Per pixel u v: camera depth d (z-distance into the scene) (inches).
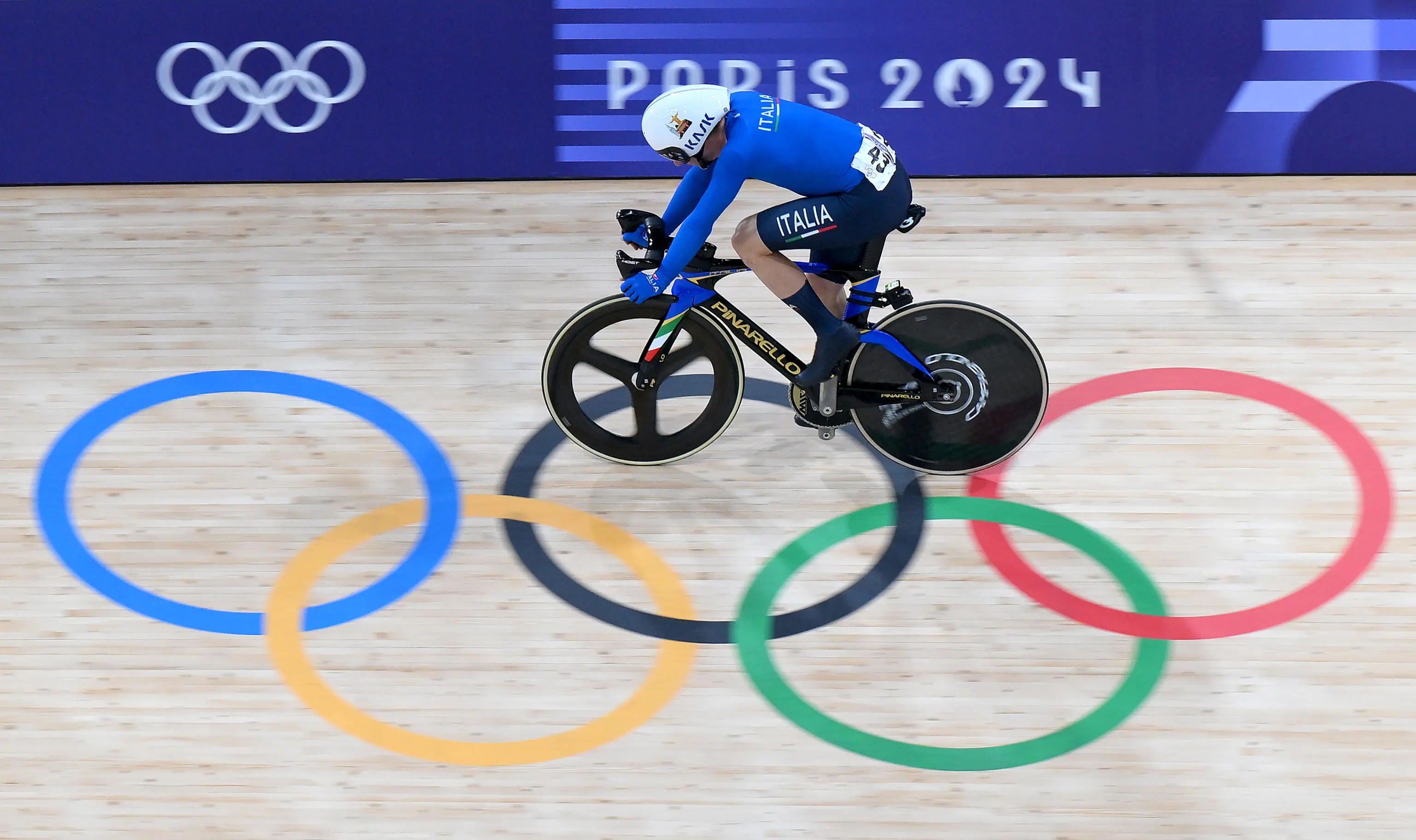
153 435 488.1
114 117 616.1
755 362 529.3
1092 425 495.2
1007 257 575.2
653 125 384.2
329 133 621.6
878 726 388.2
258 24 607.5
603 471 480.4
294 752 380.2
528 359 527.5
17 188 621.3
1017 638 416.8
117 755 378.9
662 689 399.2
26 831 358.3
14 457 476.4
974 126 620.1
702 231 390.3
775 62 611.8
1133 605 427.5
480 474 477.7
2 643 410.3
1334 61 608.7
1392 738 382.3
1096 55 610.9
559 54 612.4
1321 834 358.0
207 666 405.1
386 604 426.9
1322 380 510.9
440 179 628.4
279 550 445.4
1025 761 378.3
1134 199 610.9
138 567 438.0
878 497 470.6
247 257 579.5
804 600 430.0
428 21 608.4
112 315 545.3
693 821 361.4
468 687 399.9
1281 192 614.2
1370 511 457.7
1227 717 390.0
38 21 602.9
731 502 468.8
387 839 356.8
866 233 408.5
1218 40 608.7
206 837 357.7
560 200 616.1
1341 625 418.3
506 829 359.6
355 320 546.0
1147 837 358.3
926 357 453.1
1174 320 541.0
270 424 494.6
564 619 422.9
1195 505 462.9
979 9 605.9
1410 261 569.3
